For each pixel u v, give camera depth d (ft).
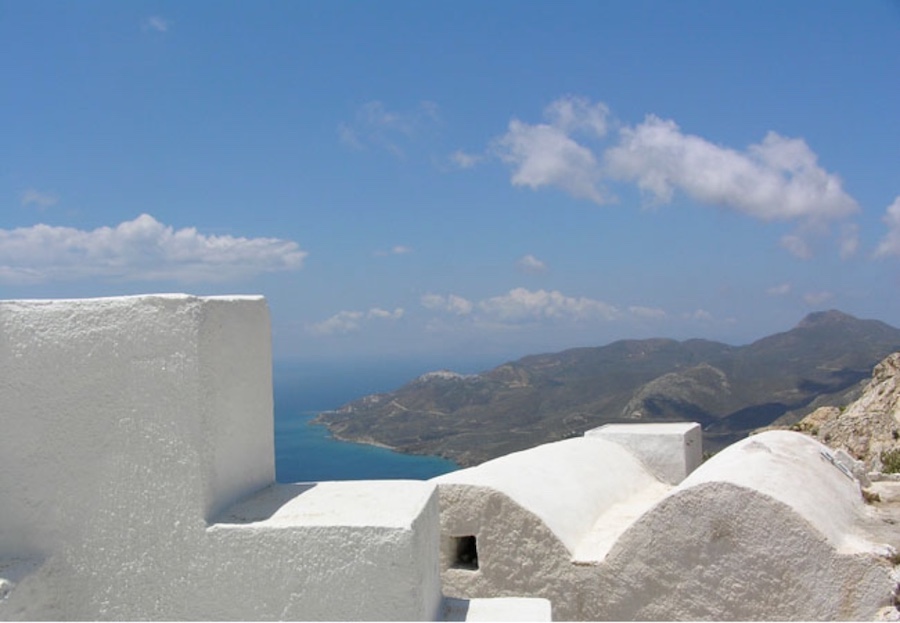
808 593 17.56
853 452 38.40
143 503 14.15
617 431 30.91
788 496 18.28
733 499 18.33
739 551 18.29
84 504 14.42
